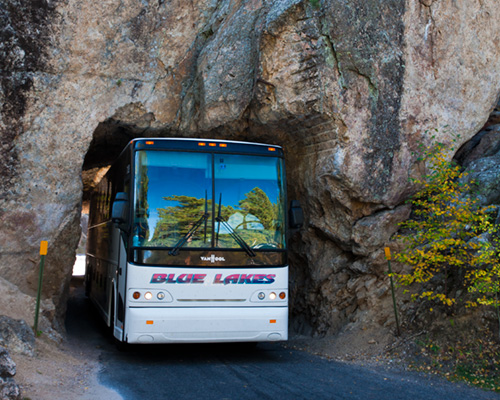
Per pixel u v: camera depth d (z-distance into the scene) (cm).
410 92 912
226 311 759
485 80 989
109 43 950
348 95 873
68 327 1145
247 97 939
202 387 632
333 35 861
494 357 682
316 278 1016
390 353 795
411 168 916
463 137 966
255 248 791
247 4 964
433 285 839
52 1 905
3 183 869
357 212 926
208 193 793
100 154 1238
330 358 828
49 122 908
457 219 764
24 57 888
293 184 1030
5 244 865
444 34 943
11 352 670
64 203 914
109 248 1005
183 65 1027
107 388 613
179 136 1058
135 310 733
